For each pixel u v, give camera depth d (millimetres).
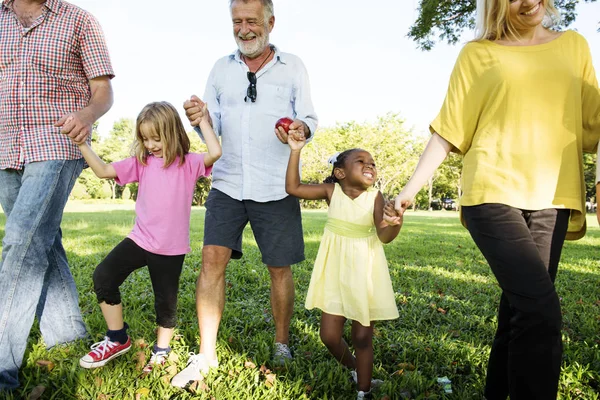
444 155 2340
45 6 2855
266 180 3176
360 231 2709
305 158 42281
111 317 2857
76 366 2834
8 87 2787
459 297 4977
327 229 2820
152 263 2852
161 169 2893
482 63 2232
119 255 2801
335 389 2760
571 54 2178
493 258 2080
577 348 3398
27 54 2793
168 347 3021
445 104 2330
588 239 11891
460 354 3234
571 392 2703
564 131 2127
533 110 2119
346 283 2678
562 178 2121
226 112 3270
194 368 2775
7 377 2547
